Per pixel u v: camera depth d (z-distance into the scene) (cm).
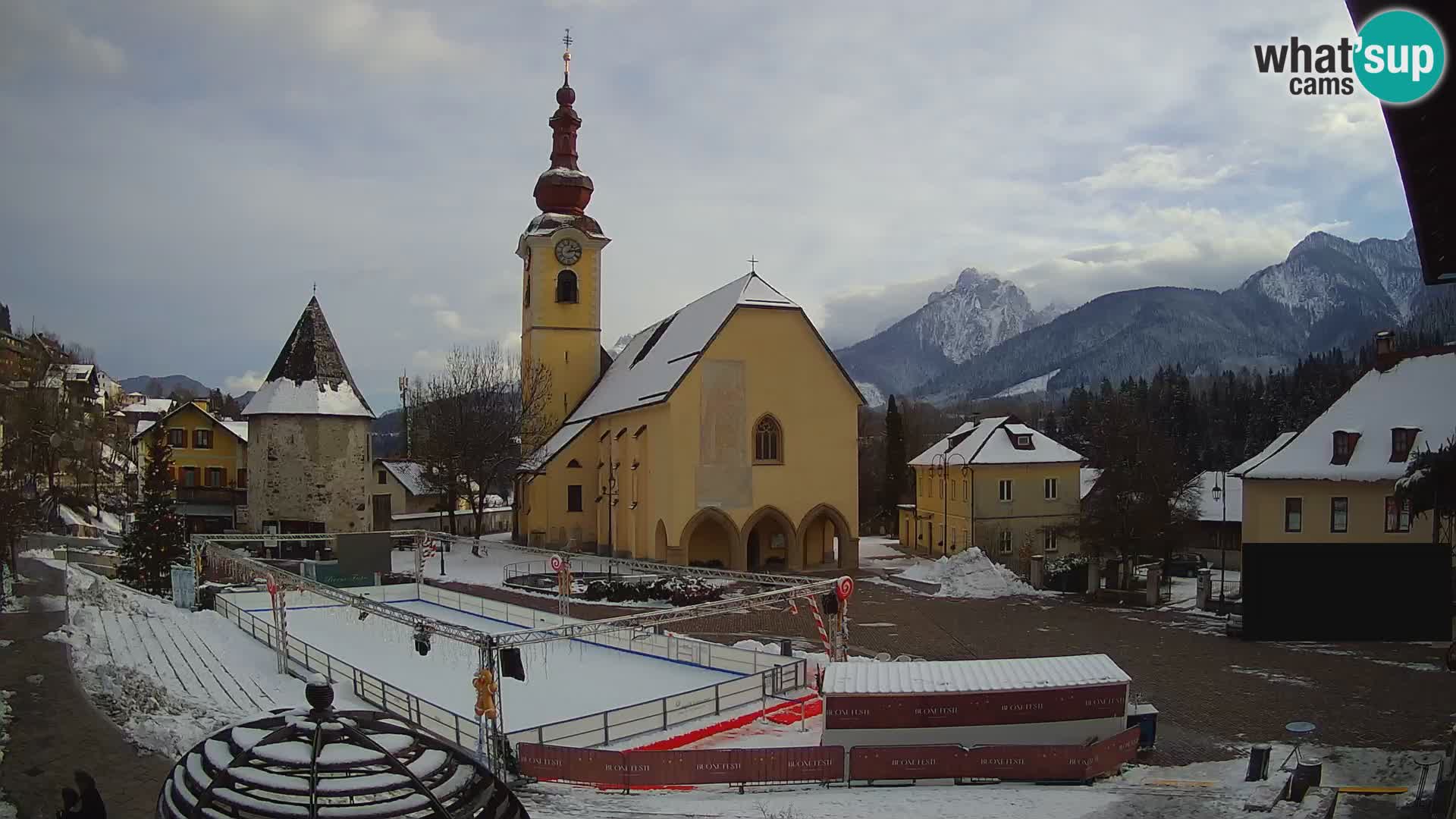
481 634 2350
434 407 7444
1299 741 2398
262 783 749
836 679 2288
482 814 787
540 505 7181
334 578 5375
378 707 2755
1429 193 1188
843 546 6091
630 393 6712
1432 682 2992
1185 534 5444
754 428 5906
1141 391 13788
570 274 7831
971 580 5141
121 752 1822
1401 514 4475
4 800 1546
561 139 7962
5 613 3200
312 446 6412
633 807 1780
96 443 7831
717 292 6675
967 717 2214
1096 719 2247
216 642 3634
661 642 3497
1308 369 13412
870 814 1734
